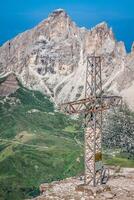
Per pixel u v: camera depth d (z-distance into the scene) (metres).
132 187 54.59
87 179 54.09
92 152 54.50
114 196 49.50
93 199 48.00
